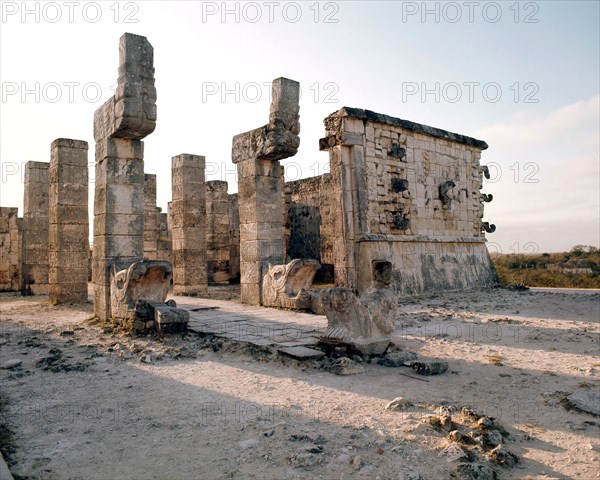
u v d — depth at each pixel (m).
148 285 9.45
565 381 5.77
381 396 5.26
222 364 6.81
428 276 16.42
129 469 3.61
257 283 13.12
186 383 5.84
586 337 8.55
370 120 14.91
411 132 16.64
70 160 14.38
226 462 3.69
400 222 15.38
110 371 6.47
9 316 11.92
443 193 17.42
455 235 18.25
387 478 3.39
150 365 6.77
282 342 7.67
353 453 3.80
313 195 24.47
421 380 5.89
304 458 3.64
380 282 7.41
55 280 14.21
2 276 20.03
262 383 5.80
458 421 4.45
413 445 3.92
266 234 13.37
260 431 4.28
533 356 7.14
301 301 11.70
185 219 16.78
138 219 10.51
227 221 21.83
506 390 5.45
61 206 14.20
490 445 3.91
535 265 26.56
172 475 3.50
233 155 14.19
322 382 5.82
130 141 10.43
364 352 6.76
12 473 3.54
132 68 9.52
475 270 18.80
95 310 10.69
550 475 3.44
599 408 4.70
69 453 3.90
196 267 16.89
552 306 13.05
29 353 7.65
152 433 4.30
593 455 3.74
